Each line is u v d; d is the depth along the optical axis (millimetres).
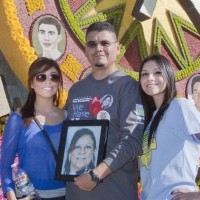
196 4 7699
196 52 7816
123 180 3586
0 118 5762
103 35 3699
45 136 3686
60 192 3701
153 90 3447
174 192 3041
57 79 3850
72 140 3584
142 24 7180
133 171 3686
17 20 5664
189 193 2939
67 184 3678
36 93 3824
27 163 3652
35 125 3709
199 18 7738
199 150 3211
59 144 3623
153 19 7352
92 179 3295
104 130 3494
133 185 3670
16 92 6023
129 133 3453
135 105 3539
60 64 6156
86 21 6531
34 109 3814
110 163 3330
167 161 3178
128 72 6844
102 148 3455
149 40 7270
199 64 7699
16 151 3707
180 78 7445
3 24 5656
